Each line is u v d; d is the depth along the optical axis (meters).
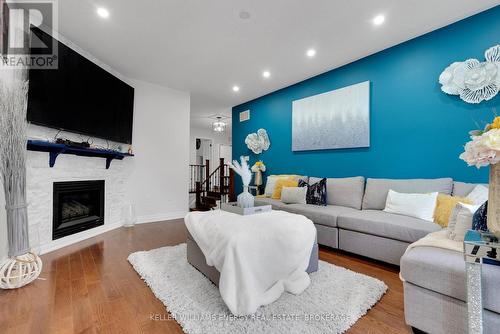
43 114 2.49
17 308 1.58
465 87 2.53
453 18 2.56
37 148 2.51
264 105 5.15
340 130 3.70
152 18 2.57
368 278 2.02
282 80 4.30
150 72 3.98
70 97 2.83
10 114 1.83
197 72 3.97
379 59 3.28
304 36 2.90
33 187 2.55
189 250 2.31
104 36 2.91
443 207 2.28
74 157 3.09
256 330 1.36
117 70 3.90
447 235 1.59
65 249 2.79
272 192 4.27
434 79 2.79
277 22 2.63
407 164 3.02
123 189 4.07
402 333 1.37
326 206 3.29
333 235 2.79
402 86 3.05
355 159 3.57
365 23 2.64
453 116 2.66
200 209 5.83
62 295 1.75
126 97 3.92
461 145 2.61
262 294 1.62
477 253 1.01
